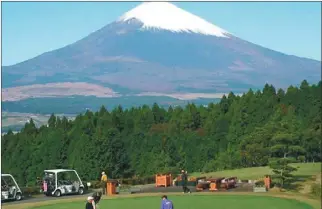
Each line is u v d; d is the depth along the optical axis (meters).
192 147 196.75
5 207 83.44
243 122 195.50
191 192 100.88
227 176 123.75
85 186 105.19
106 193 99.94
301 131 156.12
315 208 83.31
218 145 197.50
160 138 198.88
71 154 199.88
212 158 193.12
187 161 192.00
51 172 97.00
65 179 101.38
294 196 94.69
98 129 196.25
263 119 195.38
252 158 151.38
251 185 108.75
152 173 184.50
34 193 97.62
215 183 103.56
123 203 88.19
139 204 87.12
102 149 183.00
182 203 88.00
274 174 109.25
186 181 100.38
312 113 195.50
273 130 150.50
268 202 88.31
